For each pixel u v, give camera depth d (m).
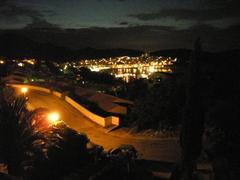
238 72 25.28
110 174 15.02
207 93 23.42
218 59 29.05
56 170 16.53
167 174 17.30
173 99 31.62
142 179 15.23
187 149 12.47
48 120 17.47
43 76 64.88
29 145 15.71
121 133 31.06
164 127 29.95
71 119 36.03
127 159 16.50
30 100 43.28
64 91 47.03
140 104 33.62
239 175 12.88
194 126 12.27
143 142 27.59
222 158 13.70
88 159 19.06
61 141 17.86
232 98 17.02
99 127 33.47
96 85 55.94
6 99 16.28
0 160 15.45
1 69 64.31
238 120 15.32
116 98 41.81
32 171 15.85
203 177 14.27
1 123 15.36
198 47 12.20
